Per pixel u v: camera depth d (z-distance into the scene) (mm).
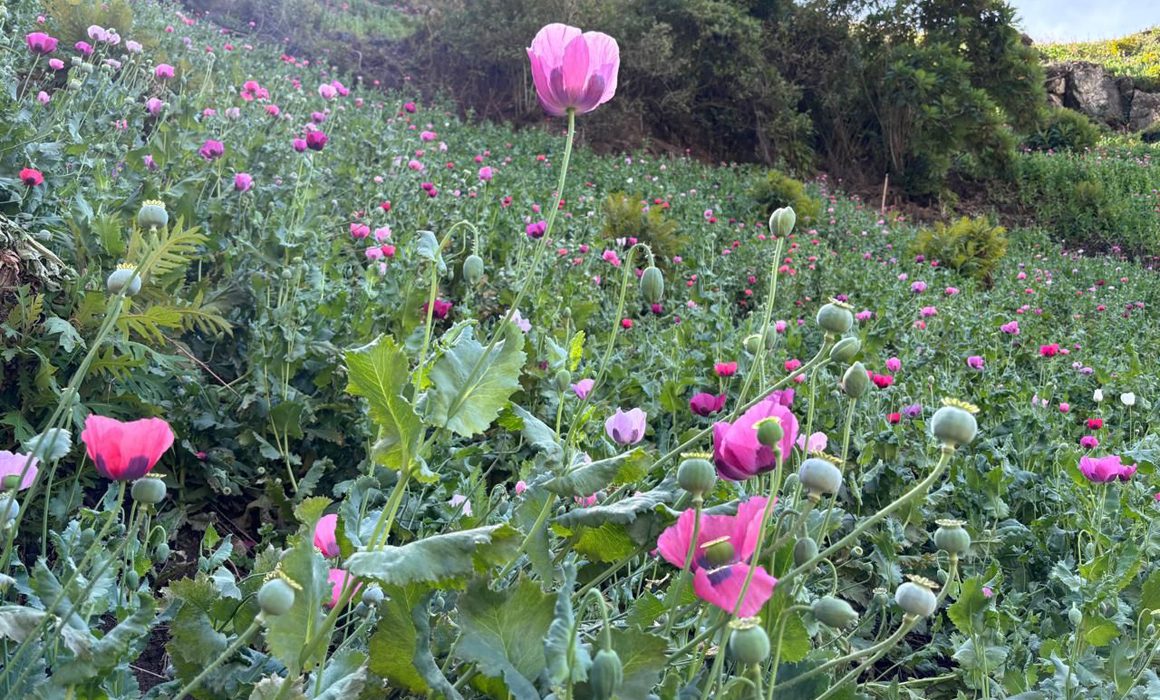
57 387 2492
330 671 1283
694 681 1239
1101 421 4648
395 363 1166
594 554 1456
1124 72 35906
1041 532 3135
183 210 3617
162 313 2736
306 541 1145
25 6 6914
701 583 1075
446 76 17969
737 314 7891
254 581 1420
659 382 4215
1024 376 6797
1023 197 21844
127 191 3729
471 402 1270
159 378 2834
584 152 16438
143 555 1564
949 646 2461
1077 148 27844
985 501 3264
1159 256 20172
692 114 20391
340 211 5516
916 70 20266
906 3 21328
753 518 1132
